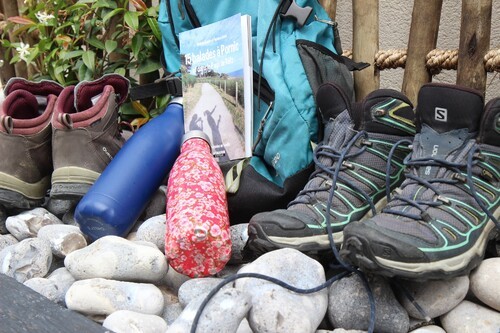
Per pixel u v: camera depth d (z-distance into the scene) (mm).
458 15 1433
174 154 1201
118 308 862
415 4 1234
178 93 1336
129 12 1461
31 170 1198
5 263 997
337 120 1006
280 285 805
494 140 864
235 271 995
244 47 1177
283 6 1177
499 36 1385
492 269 829
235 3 1247
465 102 856
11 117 1208
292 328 744
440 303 821
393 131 979
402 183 936
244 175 1126
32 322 790
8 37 2029
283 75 1129
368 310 819
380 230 792
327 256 973
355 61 1368
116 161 1133
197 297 786
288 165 1104
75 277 950
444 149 881
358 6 1337
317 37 1215
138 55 1516
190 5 1288
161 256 933
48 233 1047
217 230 891
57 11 1604
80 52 1525
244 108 1178
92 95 1287
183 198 936
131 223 1093
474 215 853
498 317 803
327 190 970
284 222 904
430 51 1235
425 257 787
